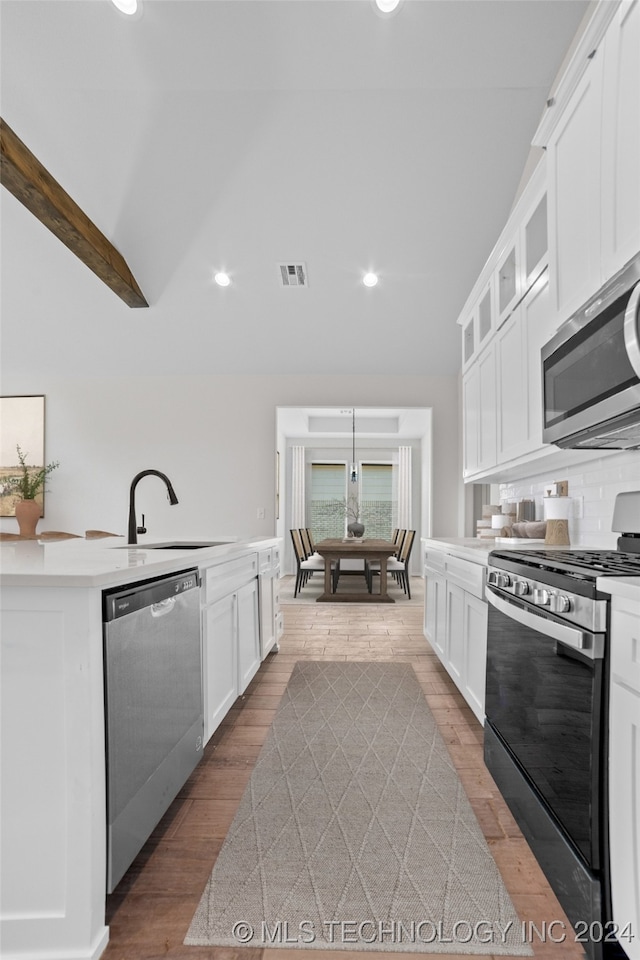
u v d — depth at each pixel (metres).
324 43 2.73
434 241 4.27
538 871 1.44
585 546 2.43
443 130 3.46
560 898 1.27
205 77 3.00
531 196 2.28
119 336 5.39
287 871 1.44
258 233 4.23
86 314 5.11
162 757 1.53
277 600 3.70
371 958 1.17
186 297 4.89
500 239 2.70
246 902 1.32
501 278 2.86
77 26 2.68
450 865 1.46
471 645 2.35
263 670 3.29
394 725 2.44
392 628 4.50
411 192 3.88
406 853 1.52
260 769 2.02
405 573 6.14
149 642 1.45
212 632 2.06
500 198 3.90
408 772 2.00
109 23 2.65
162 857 1.50
